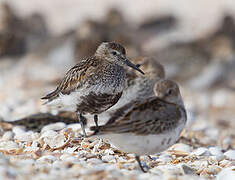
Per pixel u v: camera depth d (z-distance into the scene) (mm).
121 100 12570
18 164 7992
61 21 34469
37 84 20328
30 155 9102
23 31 28547
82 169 8039
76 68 10789
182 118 8477
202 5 39406
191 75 24359
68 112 13156
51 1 39562
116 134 7965
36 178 7418
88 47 23844
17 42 27094
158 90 8562
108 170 8070
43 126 12289
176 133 8430
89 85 10469
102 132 7816
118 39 24672
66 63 24234
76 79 10586
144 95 12898
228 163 9961
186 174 8688
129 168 8758
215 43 26578
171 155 10570
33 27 29328
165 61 24812
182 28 34344
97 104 10664
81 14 36219
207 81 24109
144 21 34125
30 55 25750
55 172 7812
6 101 16609
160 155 10422
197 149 11219
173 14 36312
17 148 9805
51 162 8680
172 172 8523
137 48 24984
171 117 8281
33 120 12688
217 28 29047
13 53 27031
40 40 28156
